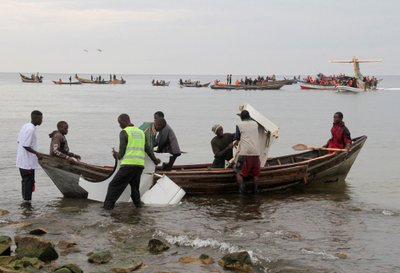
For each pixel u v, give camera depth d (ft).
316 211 36.09
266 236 29.27
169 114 144.77
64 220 32.32
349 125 113.50
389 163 61.26
